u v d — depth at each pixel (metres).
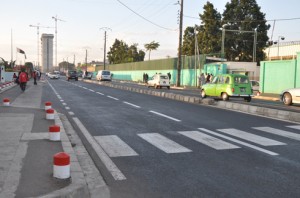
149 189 5.49
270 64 32.28
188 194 5.26
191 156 7.55
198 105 19.36
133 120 13.00
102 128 11.20
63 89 34.75
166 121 12.73
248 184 5.71
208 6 64.81
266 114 14.91
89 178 5.99
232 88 23.17
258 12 61.44
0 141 8.14
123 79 99.56
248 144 8.71
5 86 30.72
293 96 20.97
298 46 65.31
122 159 7.33
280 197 5.12
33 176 5.54
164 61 69.25
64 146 7.75
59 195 4.74
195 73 54.59
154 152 7.93
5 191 4.86
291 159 7.29
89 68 156.75
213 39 63.19
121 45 130.62
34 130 9.64
